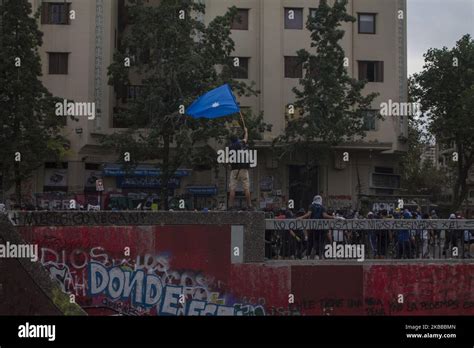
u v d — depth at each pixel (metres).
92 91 47.47
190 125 39.56
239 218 15.96
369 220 16.67
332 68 43.12
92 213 15.45
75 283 15.26
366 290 16.42
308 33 50.84
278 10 50.56
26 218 15.26
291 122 44.34
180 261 15.65
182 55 39.38
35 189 46.81
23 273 12.40
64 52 47.53
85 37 47.62
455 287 16.80
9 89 38.78
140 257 15.54
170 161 43.97
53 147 42.69
